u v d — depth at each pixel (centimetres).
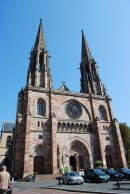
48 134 5766
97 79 8050
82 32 9806
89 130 6556
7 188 1234
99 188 2503
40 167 5328
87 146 6184
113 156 6400
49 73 7131
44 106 6222
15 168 4978
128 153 8681
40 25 8819
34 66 7331
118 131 6725
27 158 5022
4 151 9206
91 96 7175
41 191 2362
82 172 4638
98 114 7006
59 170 5353
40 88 6425
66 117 6362
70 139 6047
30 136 5525
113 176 3872
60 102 6525
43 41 8194
